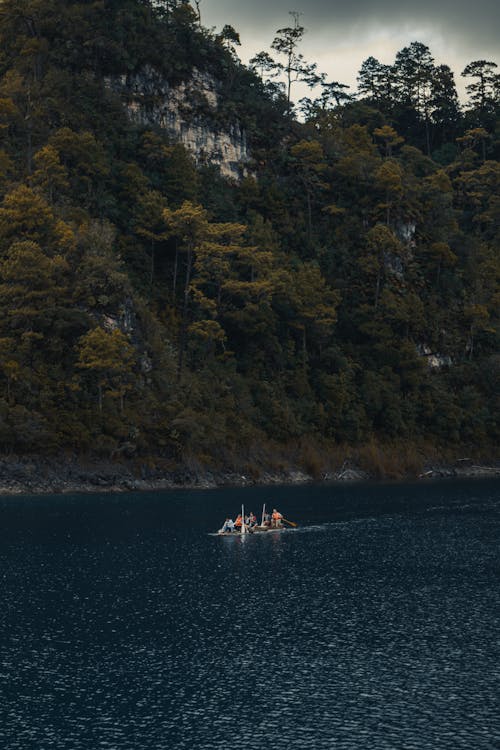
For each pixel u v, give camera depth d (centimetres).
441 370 18588
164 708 4022
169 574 6812
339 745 3647
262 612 5669
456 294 19675
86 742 3672
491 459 17800
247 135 19738
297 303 16262
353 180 19875
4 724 3850
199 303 15212
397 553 7919
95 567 7012
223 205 17550
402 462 16325
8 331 12494
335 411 16012
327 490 13200
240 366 15675
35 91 16612
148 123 18325
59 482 11794
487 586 6506
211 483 13225
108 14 18750
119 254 14000
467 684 4334
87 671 4503
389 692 4225
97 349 12150
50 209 13375
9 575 6650
